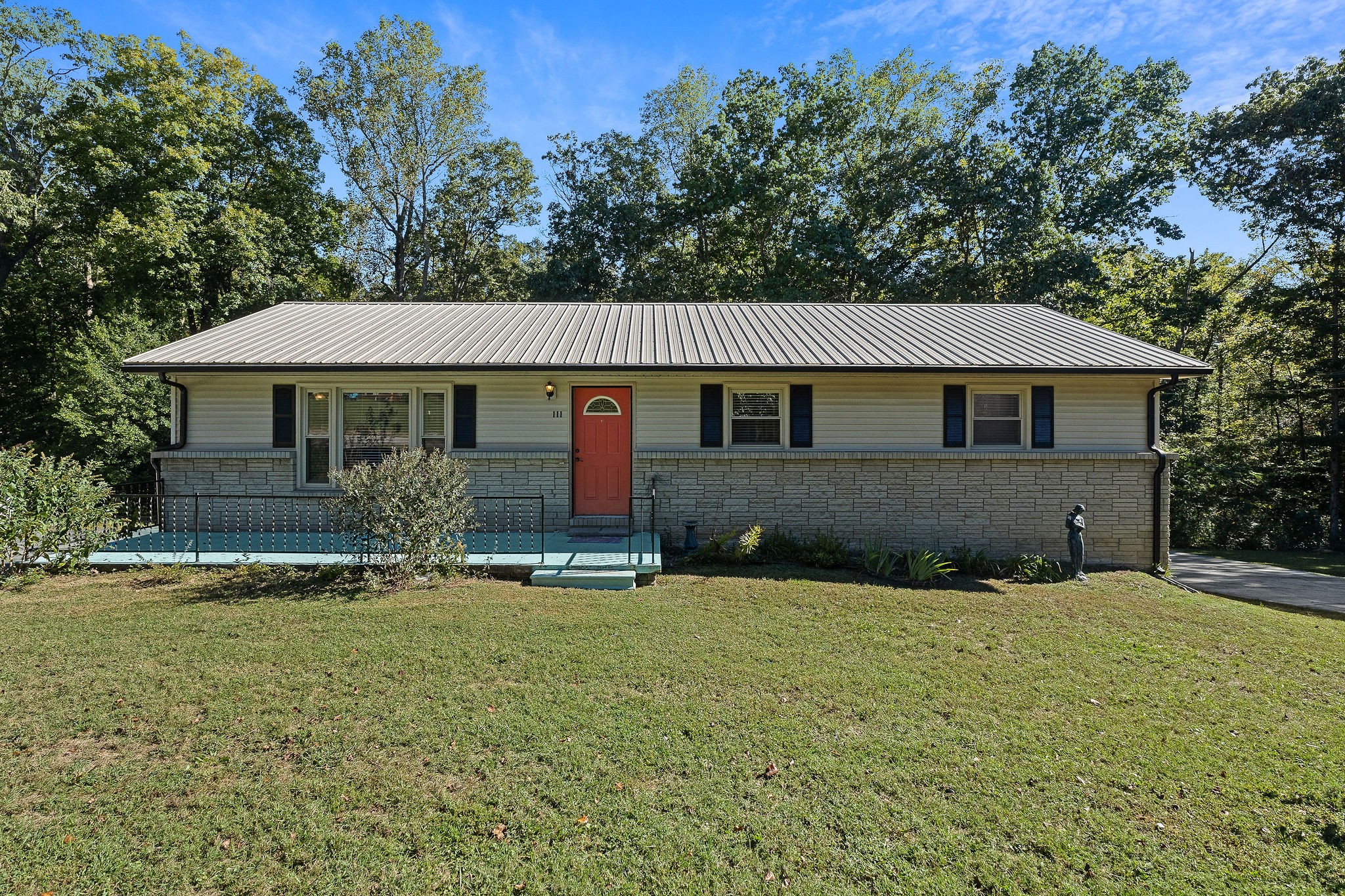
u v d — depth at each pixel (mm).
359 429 10344
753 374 10195
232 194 22344
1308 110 17484
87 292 22031
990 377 10344
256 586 7664
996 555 10258
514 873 3086
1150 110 23312
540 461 10242
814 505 10250
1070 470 10281
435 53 26531
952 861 3221
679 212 25719
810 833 3400
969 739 4402
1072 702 5047
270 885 2980
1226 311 21719
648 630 6402
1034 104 23891
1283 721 4824
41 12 20484
